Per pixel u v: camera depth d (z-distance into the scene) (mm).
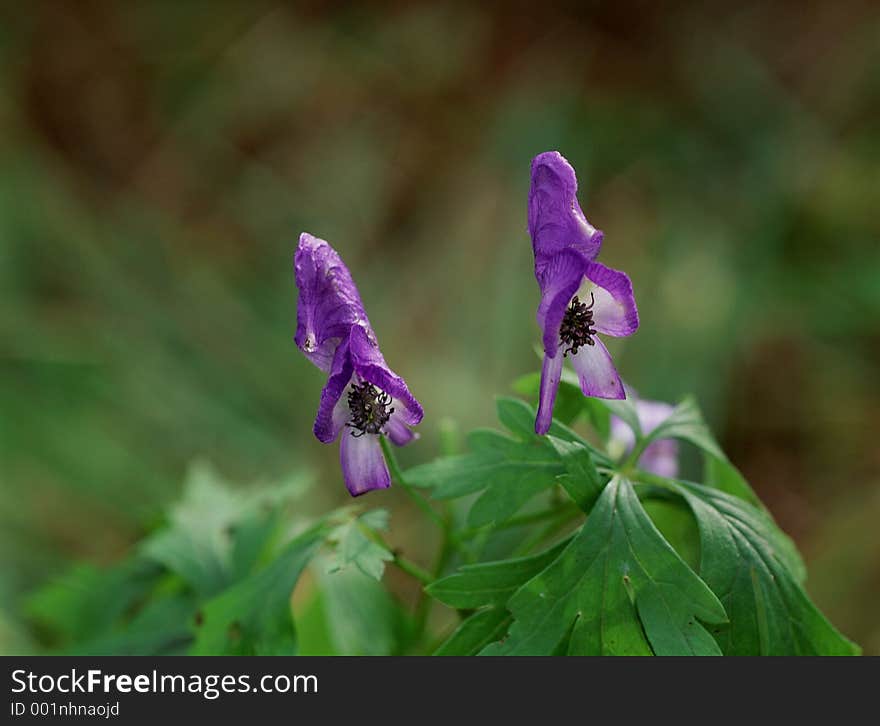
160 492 9430
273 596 4027
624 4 14578
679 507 4008
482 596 3654
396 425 3695
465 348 10797
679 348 10570
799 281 11625
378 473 3623
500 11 14766
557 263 3535
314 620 5012
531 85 13992
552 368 3490
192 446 9891
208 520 5059
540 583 3592
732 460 10398
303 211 12836
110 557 8914
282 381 10703
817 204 12227
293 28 14711
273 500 5082
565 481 3697
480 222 12094
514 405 3932
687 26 14477
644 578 3580
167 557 4867
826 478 10078
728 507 3838
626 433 4824
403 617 5020
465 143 13586
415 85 14195
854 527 9359
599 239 3586
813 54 14133
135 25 14594
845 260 11664
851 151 12789
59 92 13945
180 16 14711
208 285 11672
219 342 10992
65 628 5426
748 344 10977
